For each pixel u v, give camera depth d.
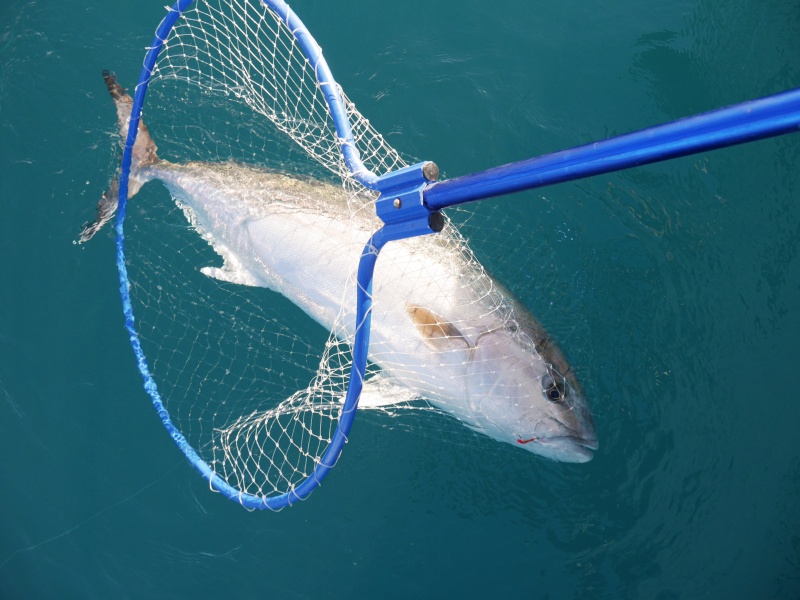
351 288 1.36
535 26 1.83
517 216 1.62
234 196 1.46
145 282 1.52
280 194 1.44
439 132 1.73
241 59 1.59
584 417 1.36
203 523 1.39
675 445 1.46
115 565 1.36
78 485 1.42
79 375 1.48
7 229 1.57
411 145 1.71
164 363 1.47
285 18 1.14
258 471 1.41
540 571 1.38
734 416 1.48
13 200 1.59
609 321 1.54
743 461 1.45
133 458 1.43
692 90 1.75
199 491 1.41
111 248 1.55
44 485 1.42
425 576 1.38
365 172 1.02
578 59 1.79
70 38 1.73
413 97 1.75
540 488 1.43
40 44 1.72
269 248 1.43
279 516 1.40
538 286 1.56
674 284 1.58
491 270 1.52
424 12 1.82
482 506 1.42
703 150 0.71
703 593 1.36
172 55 1.69
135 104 1.31
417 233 0.95
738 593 1.36
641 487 1.43
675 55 1.79
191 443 1.42
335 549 1.39
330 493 1.42
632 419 1.47
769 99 0.65
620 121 1.74
